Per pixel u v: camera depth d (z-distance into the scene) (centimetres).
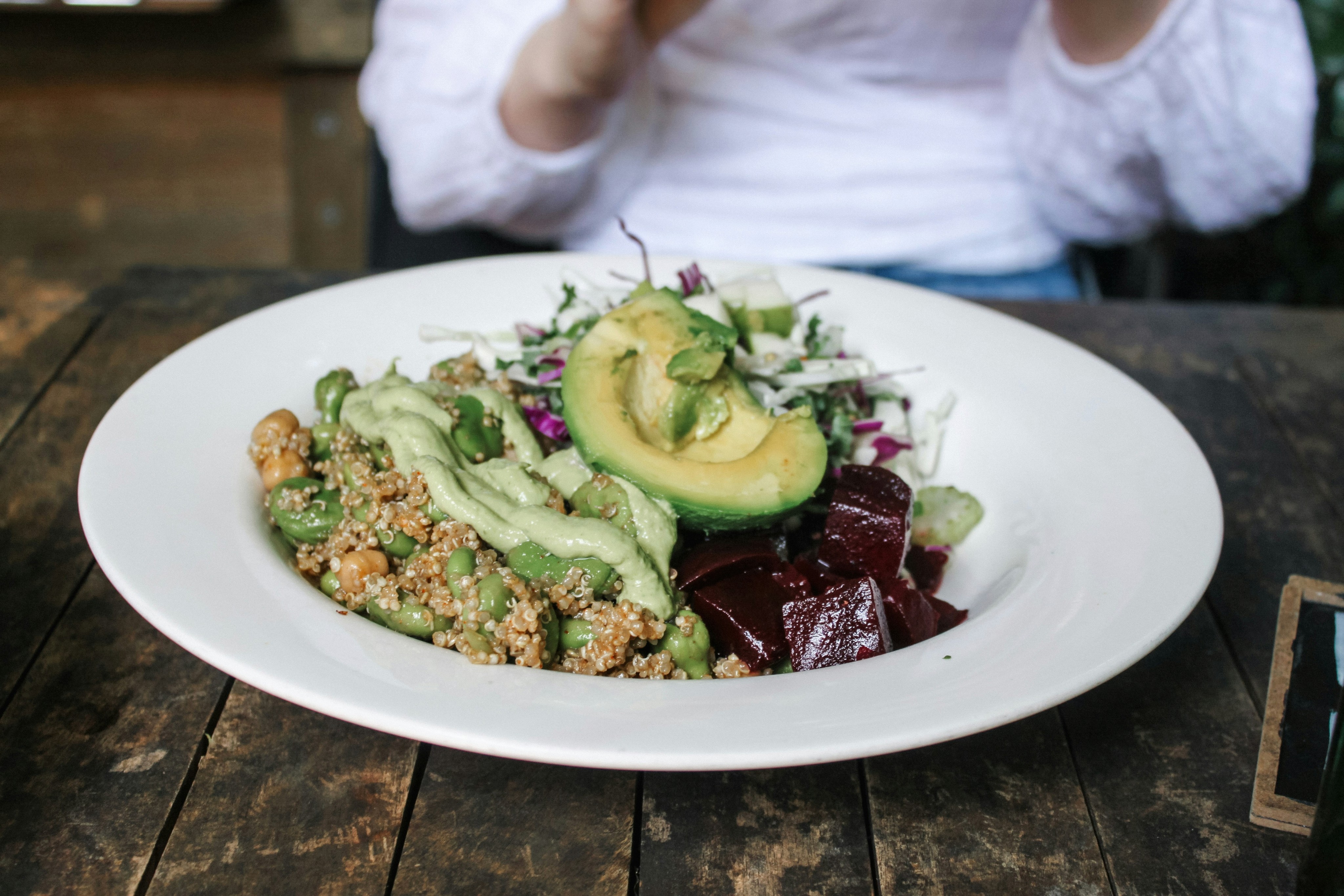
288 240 129
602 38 68
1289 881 37
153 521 41
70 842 37
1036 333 54
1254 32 74
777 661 42
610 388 45
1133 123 76
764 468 44
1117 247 99
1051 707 36
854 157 81
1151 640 38
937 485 51
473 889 36
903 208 81
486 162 78
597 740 35
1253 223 86
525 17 77
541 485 43
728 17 78
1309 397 58
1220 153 77
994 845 38
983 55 82
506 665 38
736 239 82
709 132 81
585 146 78
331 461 45
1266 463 54
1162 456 46
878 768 40
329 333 52
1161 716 42
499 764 39
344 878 36
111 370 56
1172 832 38
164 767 39
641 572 40
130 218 127
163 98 120
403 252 89
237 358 50
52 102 119
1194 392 58
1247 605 46
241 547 41
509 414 46
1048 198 83
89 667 41
